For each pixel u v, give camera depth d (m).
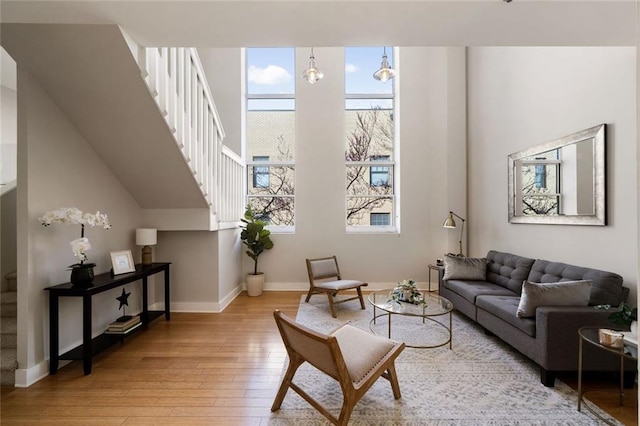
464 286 3.52
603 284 2.36
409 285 3.01
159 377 2.34
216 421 1.84
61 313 2.59
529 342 2.32
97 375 2.37
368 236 5.11
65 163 2.61
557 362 2.13
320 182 5.12
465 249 4.91
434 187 5.07
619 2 1.67
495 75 4.18
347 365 1.77
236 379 2.31
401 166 5.09
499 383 2.23
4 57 3.57
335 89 5.12
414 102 5.09
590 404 1.96
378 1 1.66
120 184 3.34
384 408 1.94
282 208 5.33
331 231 5.12
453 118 4.93
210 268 3.97
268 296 4.71
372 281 5.12
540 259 3.34
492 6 1.71
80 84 2.33
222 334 3.19
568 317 2.13
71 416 1.88
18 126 2.26
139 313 3.63
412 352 2.74
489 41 2.12
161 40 2.10
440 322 3.52
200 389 2.18
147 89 2.35
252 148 5.35
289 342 1.88
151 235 3.40
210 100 3.57
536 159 3.41
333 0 1.66
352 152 5.30
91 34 1.98
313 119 5.12
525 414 1.88
